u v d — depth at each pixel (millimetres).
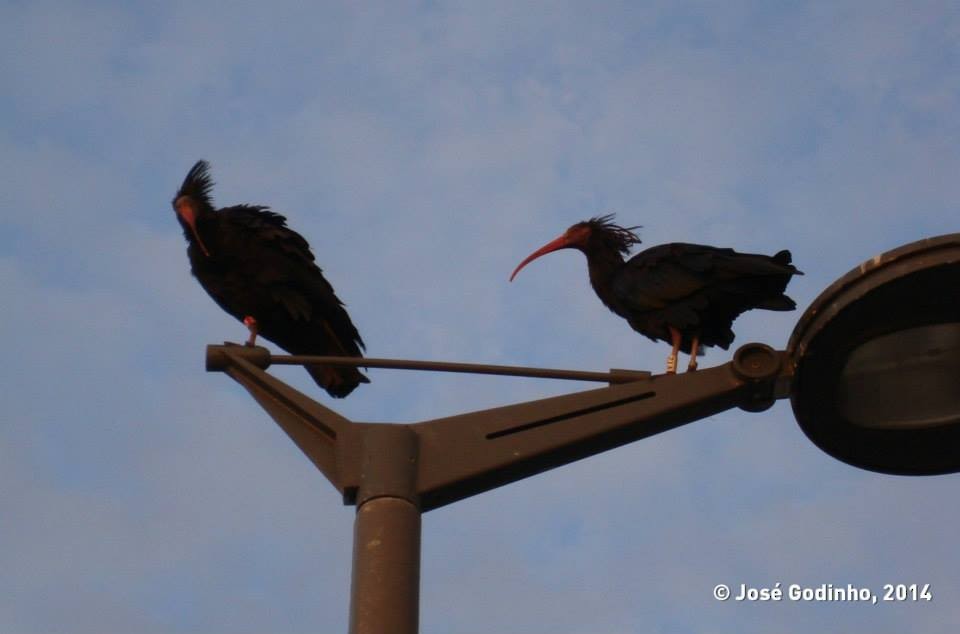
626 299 16031
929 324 10656
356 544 8812
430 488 9125
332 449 9406
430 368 10297
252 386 9812
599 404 9656
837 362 10508
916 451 11297
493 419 9461
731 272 15148
